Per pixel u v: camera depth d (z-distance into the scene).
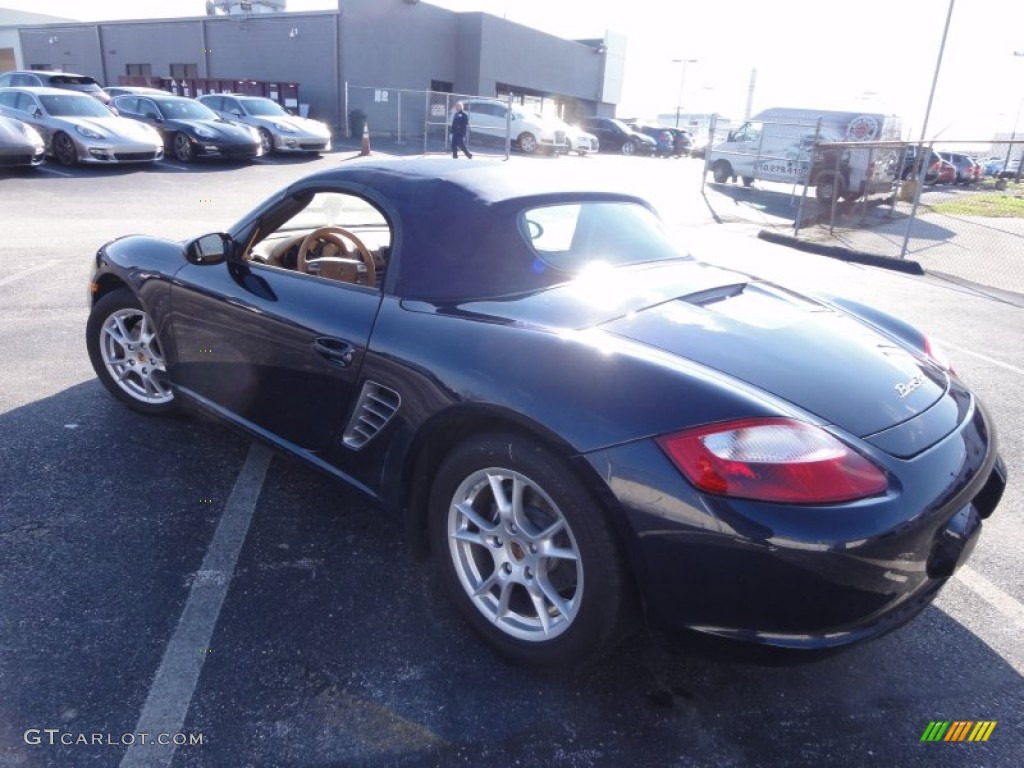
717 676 2.25
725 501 1.78
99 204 11.16
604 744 1.97
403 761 1.89
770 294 2.78
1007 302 8.13
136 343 3.71
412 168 2.85
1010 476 3.71
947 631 2.50
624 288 2.54
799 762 1.94
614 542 1.94
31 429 3.63
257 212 3.15
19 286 6.33
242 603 2.45
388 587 2.58
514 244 2.54
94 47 32.62
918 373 2.36
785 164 19.56
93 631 2.28
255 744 1.91
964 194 27.67
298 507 3.07
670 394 1.91
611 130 33.72
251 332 2.92
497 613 2.22
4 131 12.96
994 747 2.01
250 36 28.44
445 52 31.72
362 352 2.49
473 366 2.17
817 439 1.83
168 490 3.14
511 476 2.12
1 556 2.62
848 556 1.75
